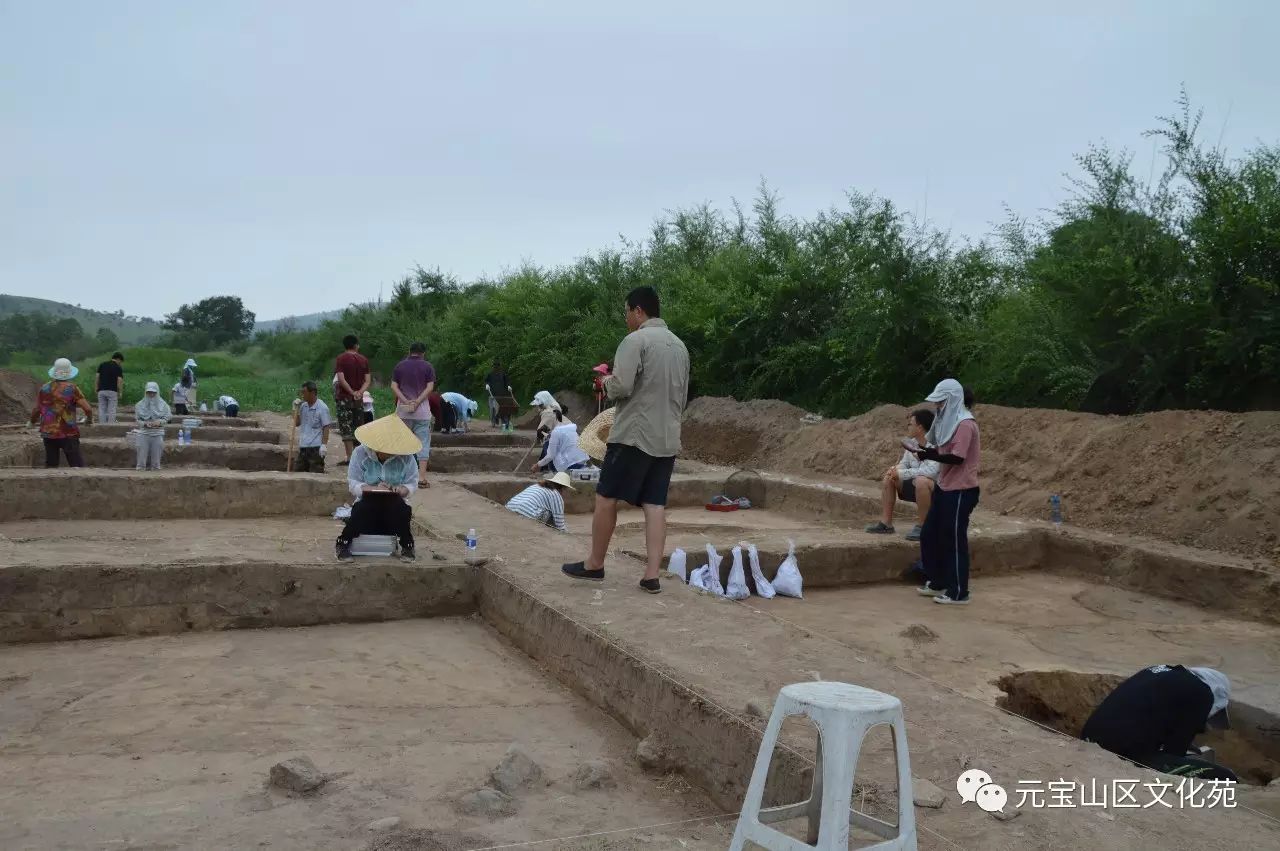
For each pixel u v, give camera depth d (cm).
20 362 6856
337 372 1427
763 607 826
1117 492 1056
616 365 650
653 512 665
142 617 652
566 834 383
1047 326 1388
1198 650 708
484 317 3538
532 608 640
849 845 306
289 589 687
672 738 469
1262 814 360
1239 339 1102
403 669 600
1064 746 419
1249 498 926
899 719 283
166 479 1051
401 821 383
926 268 1678
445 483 1254
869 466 1418
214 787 414
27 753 447
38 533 929
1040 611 823
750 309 2047
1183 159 1235
